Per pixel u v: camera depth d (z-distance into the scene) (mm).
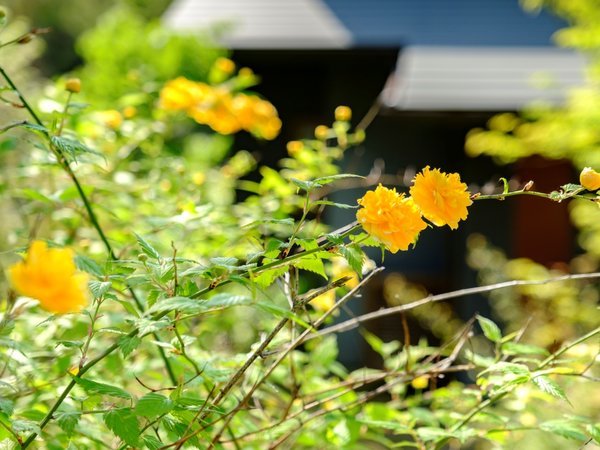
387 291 7453
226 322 2852
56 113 1922
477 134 6453
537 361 1882
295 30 8016
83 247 2506
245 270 1442
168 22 8234
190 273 1354
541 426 1764
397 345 2361
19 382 1869
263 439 2098
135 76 3613
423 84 7441
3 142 2232
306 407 1867
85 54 7121
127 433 1363
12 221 3195
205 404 1437
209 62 7004
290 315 1122
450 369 2016
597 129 5836
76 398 1630
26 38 1779
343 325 1965
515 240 7566
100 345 2102
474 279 7465
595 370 3906
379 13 8750
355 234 1625
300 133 8156
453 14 8969
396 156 7910
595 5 5906
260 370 1932
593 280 6348
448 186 1436
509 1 9211
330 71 7996
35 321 2027
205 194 3029
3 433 1450
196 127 6332
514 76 7746
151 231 2350
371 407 2084
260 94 8156
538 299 5867
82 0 18094
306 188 1476
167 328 1392
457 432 1819
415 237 1436
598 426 1721
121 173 2896
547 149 6219
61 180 2781
